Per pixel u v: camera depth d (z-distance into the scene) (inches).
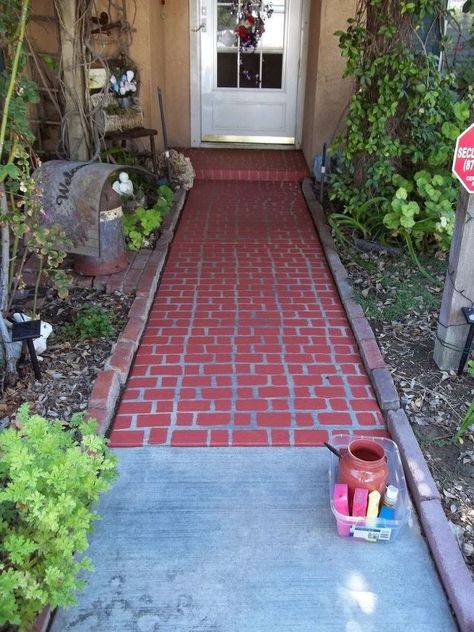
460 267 122.1
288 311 159.0
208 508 97.2
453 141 179.9
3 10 124.2
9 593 66.0
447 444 109.3
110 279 168.4
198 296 166.9
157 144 278.2
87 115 205.8
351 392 125.5
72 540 73.7
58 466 77.0
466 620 77.6
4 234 128.0
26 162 127.8
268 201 246.2
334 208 227.9
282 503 98.3
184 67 296.7
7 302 134.0
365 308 156.4
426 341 142.3
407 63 175.0
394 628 79.2
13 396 120.2
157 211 203.8
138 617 80.3
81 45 201.2
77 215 155.8
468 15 212.7
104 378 122.2
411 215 171.0
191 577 85.7
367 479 89.9
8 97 115.3
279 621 79.8
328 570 87.0
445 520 92.0
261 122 308.5
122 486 101.2
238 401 122.1
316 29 262.7
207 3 288.5
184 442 110.9
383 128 183.5
